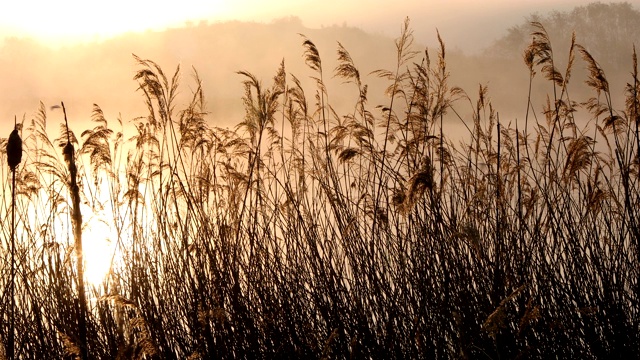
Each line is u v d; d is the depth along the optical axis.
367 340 4.93
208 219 5.86
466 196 6.18
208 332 4.84
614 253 5.63
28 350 4.92
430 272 5.21
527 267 5.31
